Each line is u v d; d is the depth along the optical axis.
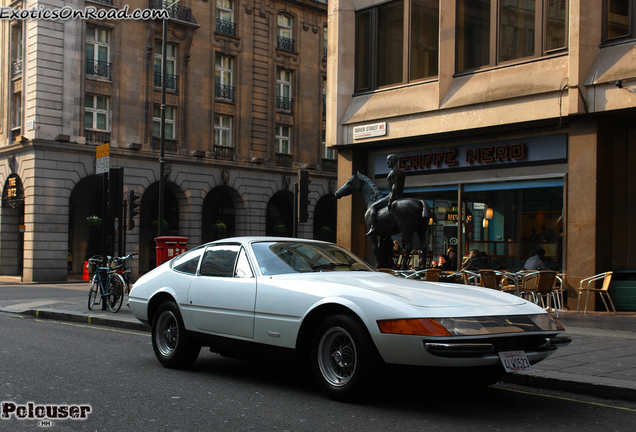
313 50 38.47
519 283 12.15
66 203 28.42
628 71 11.64
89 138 29.17
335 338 5.21
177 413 4.82
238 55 35.00
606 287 11.77
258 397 5.40
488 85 13.73
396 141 15.87
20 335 9.47
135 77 30.86
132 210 20.22
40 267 27.50
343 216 17.05
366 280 5.72
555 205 13.05
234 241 6.59
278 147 37.03
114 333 9.98
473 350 4.57
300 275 5.90
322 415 4.77
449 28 14.58
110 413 4.82
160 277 7.09
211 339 6.27
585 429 4.50
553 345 5.05
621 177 12.71
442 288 5.57
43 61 27.77
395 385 5.95
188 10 32.69
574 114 12.23
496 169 14.18
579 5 12.20
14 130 29.62
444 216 15.18
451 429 4.43
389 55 16.20
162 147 22.97
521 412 4.99
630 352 7.30
